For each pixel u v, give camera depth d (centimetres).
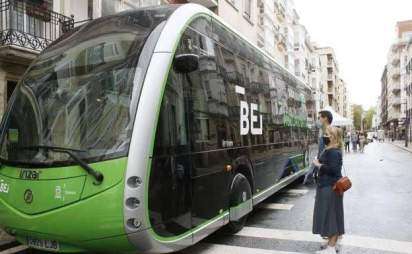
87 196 441
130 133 451
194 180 542
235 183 682
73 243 456
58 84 518
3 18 1055
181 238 504
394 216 883
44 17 1162
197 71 577
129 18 556
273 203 1049
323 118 646
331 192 593
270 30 3469
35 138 492
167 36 513
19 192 477
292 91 1239
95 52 520
